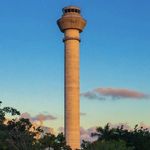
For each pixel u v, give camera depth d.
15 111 83.31
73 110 130.50
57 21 141.25
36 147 76.94
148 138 90.88
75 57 135.00
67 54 135.62
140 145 89.00
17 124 81.81
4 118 83.38
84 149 81.88
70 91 132.12
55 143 78.94
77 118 130.50
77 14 139.75
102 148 75.31
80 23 137.38
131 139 89.94
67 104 131.62
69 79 133.12
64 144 81.56
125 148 76.31
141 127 93.25
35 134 81.44
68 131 129.25
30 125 83.06
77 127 129.62
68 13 140.12
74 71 133.62
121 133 91.19
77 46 136.62
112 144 75.62
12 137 77.00
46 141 78.19
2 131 76.50
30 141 78.00
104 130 91.44
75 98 131.62
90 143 81.06
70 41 136.38
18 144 75.44
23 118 82.69
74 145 127.69
